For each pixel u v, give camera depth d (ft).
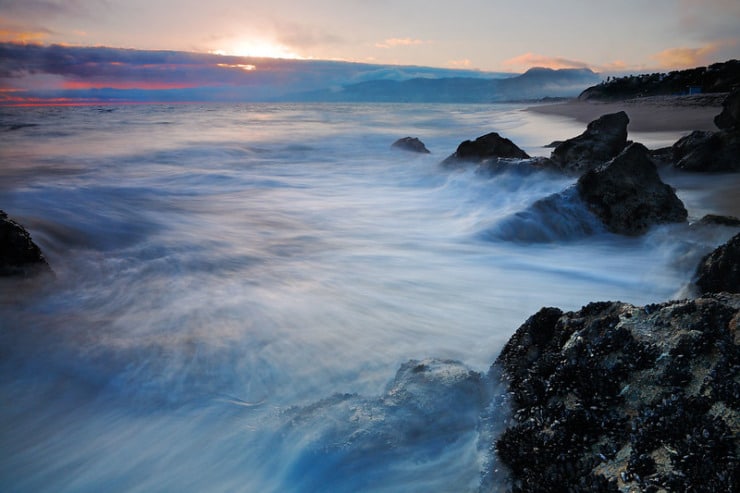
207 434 15.61
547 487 9.94
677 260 28.76
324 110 329.11
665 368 10.71
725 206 43.16
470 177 52.44
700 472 8.40
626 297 26.73
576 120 172.65
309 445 13.42
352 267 33.04
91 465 14.94
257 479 13.67
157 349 20.90
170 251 36.96
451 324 23.91
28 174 68.23
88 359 20.12
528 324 15.35
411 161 81.10
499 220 37.04
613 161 36.63
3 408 17.31
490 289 28.58
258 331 22.81
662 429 9.48
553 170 48.16
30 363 19.93
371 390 17.99
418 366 16.17
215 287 29.12
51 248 37.11
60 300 26.63
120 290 28.40
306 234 41.96
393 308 25.81
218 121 182.70
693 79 326.44
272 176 70.03
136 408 17.25
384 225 44.32
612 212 35.53
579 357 12.16
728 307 11.21
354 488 12.52
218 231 43.06
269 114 252.42
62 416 16.93
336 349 21.18
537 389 12.31
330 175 70.69
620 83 378.32
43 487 14.25
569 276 29.99
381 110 334.85
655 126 124.98
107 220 44.96
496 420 12.75
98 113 242.78
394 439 13.23
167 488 13.93
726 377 9.70
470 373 15.31
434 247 36.63
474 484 12.04
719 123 68.03
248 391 18.10
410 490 12.28
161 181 65.26
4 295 25.94
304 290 28.66
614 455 9.85
